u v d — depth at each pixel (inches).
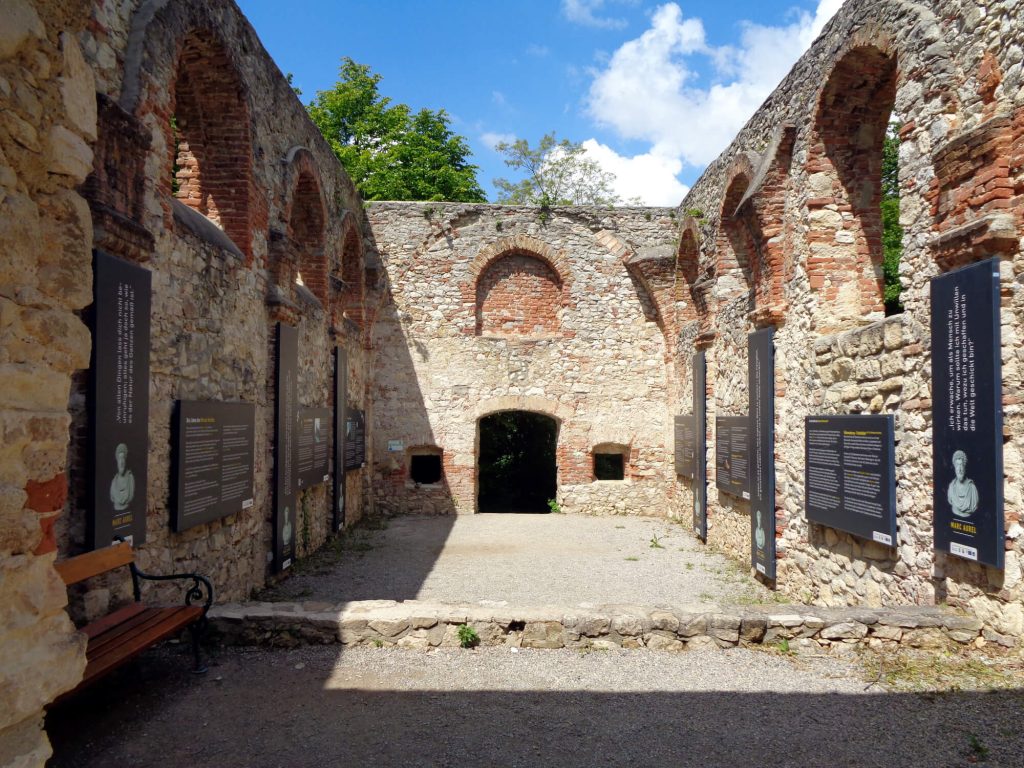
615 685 167.8
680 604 276.7
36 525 71.3
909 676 168.9
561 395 548.4
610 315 552.4
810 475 269.7
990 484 174.9
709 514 422.6
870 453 228.1
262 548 287.9
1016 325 171.9
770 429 306.8
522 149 946.1
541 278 559.8
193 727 143.3
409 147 773.3
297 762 130.0
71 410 156.9
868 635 188.2
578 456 547.2
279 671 173.5
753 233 318.0
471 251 547.5
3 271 67.6
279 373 299.0
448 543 420.8
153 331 193.9
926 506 203.2
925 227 205.5
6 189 68.3
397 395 540.7
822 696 160.1
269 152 295.0
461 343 544.7
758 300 320.8
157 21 195.6
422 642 191.3
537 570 343.0
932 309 196.7
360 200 514.3
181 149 264.1
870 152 276.5
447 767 129.2
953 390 188.4
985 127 178.1
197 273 223.0
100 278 162.2
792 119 295.9
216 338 238.1
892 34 221.0
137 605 169.5
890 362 221.5
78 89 78.7
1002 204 175.0
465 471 541.0
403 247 544.4
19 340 69.7
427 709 154.0
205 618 173.8
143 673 171.2
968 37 191.2
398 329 542.0
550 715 151.7
